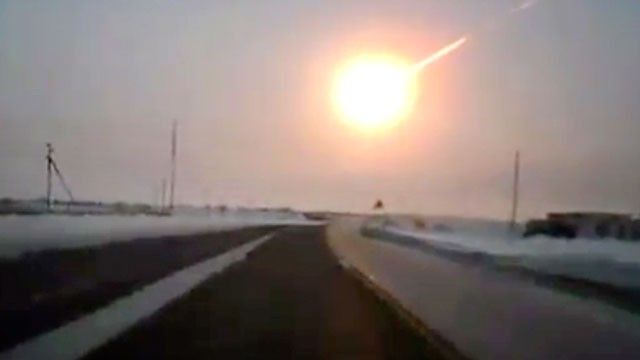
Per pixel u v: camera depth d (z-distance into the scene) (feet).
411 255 125.08
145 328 49.03
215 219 349.82
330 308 60.64
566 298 62.85
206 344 42.60
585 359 38.40
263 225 358.84
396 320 53.47
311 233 253.65
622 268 86.17
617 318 51.85
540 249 131.64
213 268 106.11
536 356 39.24
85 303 60.95
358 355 39.42
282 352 40.11
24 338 44.34
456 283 78.74
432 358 38.81
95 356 38.63
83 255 66.59
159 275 92.48
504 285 73.67
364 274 95.25
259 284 81.71
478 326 50.03
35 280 54.44
